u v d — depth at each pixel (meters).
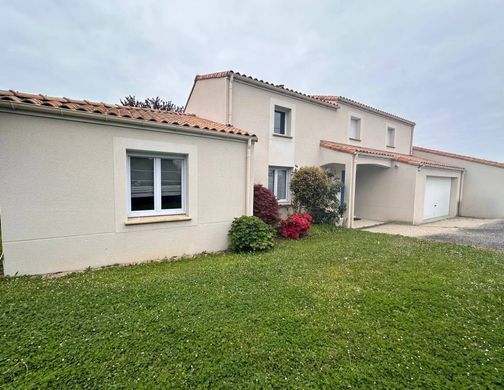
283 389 2.55
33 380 2.58
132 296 4.53
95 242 6.19
